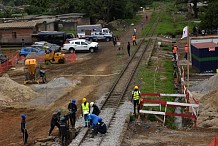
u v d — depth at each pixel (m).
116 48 71.25
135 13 141.75
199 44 52.38
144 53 62.31
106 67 52.78
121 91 37.91
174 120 31.20
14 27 78.44
